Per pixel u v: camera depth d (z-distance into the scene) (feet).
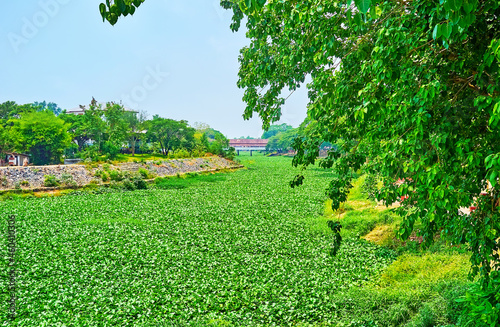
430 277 33.86
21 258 47.93
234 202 93.76
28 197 96.63
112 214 77.05
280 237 58.29
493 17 12.12
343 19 15.15
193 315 33.22
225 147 321.93
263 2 8.38
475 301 19.83
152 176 142.00
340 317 31.53
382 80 13.67
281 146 426.51
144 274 43.37
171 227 66.28
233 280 40.96
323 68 18.04
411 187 16.26
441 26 9.38
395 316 28.09
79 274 43.14
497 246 14.39
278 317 32.40
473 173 14.19
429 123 13.61
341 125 18.31
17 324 31.27
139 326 30.96
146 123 222.89
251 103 22.29
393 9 13.55
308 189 118.62
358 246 50.31
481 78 12.53
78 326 31.14
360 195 76.79
